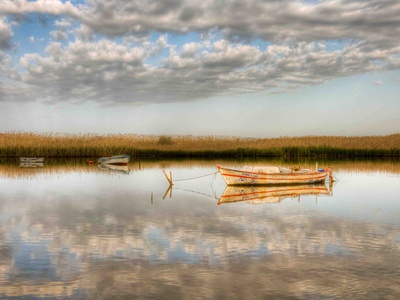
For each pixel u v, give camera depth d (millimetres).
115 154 66312
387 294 10328
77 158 64250
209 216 19422
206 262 12570
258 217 19203
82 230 16562
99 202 23562
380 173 42812
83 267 12148
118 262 12578
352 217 19281
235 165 52844
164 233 16062
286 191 29266
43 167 48719
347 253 13539
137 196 26031
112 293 10359
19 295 10250
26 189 29094
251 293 10359
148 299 10016
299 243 14664
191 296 10172
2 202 23484
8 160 59656
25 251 13695
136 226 17281
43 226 17297
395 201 24203
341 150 72375
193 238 15305
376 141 87875
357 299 10047
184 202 23672
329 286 10797
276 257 13062
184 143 83375
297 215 19719
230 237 15453
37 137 68688
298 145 79812
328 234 15984
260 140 92000
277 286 10789
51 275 11531
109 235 15750
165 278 11312
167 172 43500
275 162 58625
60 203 23188
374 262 12641
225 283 10969
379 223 17953
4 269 11992
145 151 68500
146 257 13047
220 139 84688
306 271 11844
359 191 29125
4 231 16391
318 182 33906
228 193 27859
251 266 12250
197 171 44781
